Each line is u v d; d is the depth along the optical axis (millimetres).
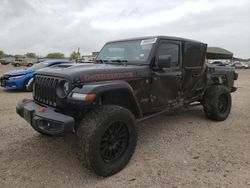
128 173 3127
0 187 2773
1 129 4715
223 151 3787
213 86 5457
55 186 2826
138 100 3734
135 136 3328
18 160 3439
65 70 3207
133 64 3908
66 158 3518
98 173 2963
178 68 4438
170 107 4434
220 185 2824
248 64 53969
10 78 9680
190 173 3105
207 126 5090
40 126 3070
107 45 4738
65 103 3053
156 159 3516
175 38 4328
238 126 5102
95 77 3117
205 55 5238
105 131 2943
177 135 4531
